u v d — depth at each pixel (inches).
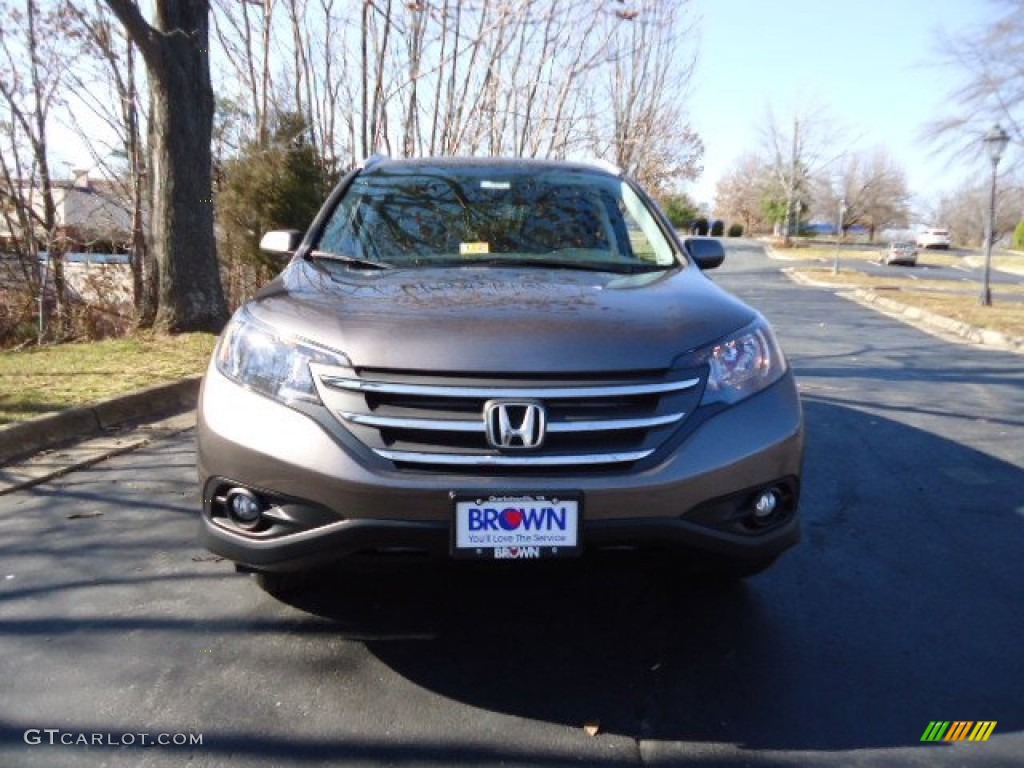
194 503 164.6
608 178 166.4
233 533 101.3
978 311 651.5
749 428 101.4
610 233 148.7
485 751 89.8
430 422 94.7
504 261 136.4
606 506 94.1
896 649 113.0
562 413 95.8
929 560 143.8
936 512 168.4
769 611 123.2
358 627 116.0
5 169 466.3
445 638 113.3
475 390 94.7
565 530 93.7
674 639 114.4
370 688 101.3
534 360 96.0
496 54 376.5
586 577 131.8
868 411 265.3
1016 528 159.6
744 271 1541.6
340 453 95.1
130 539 146.3
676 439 98.4
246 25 416.8
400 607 121.6
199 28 348.5
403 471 94.5
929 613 123.7
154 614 119.2
